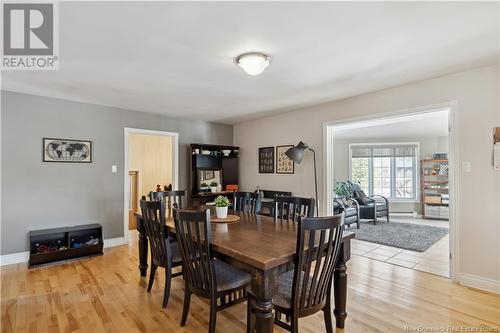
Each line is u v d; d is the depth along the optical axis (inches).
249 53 93.8
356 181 309.6
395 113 132.6
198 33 80.6
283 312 66.0
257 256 62.9
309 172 175.8
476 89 109.0
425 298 100.7
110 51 92.4
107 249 165.3
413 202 288.7
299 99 154.9
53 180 151.7
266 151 206.2
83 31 79.4
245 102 161.8
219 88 134.3
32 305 96.7
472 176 110.0
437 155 271.3
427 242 177.6
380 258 146.6
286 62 102.3
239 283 77.7
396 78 120.3
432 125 232.8
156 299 101.2
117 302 99.0
